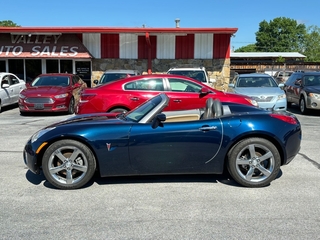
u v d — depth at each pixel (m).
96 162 4.61
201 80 12.64
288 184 4.76
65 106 12.14
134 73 14.05
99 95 8.12
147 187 4.66
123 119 4.91
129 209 3.94
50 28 17.19
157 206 4.02
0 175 5.20
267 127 4.53
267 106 10.60
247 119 4.58
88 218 3.71
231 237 3.27
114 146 4.48
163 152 4.52
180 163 4.56
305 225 3.52
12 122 10.43
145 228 3.47
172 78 8.34
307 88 12.45
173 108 7.95
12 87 13.63
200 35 18.28
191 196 4.33
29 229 3.46
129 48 18.48
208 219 3.67
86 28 17.25
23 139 7.80
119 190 4.55
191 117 5.47
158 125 4.53
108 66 18.59
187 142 4.50
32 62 18.38
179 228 3.46
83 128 4.53
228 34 18.19
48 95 11.83
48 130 4.64
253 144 4.53
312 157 6.17
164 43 18.42
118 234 3.35
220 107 4.75
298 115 12.31
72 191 4.53
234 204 4.07
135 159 4.52
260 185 4.60
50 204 4.10
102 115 5.42
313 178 5.02
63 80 13.31
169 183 4.81
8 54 17.36
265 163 4.66
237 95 8.20
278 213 3.81
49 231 3.42
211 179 4.98
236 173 4.58
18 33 17.56
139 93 8.12
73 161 4.54
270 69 37.91
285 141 4.57
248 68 38.44
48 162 4.51
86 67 18.58
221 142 4.51
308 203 4.09
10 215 3.79
